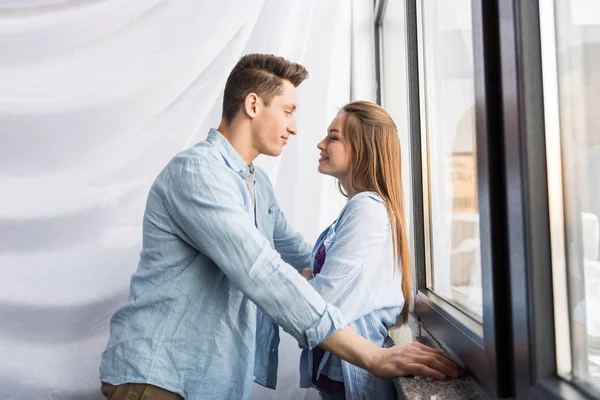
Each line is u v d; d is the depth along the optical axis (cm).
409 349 87
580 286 51
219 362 103
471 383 79
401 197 117
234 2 165
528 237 53
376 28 188
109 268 154
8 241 148
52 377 149
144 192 157
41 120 150
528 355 54
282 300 93
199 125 161
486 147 62
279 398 166
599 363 48
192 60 161
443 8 106
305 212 175
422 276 125
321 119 177
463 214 94
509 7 56
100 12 155
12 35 149
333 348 91
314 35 180
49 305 150
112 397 102
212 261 106
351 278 103
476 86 66
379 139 116
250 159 120
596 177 48
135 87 157
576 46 50
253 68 116
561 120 53
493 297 61
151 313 104
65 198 151
